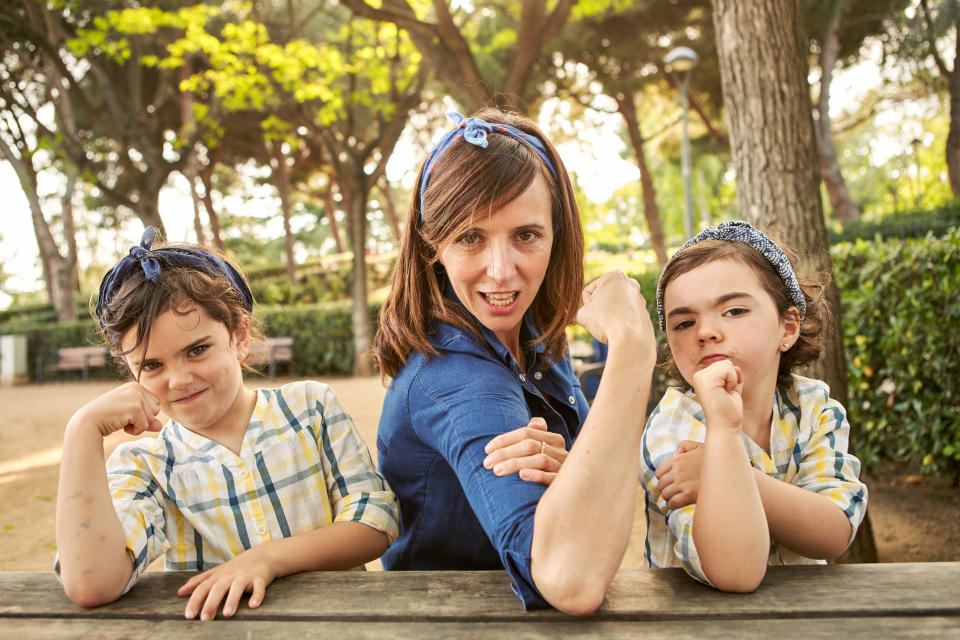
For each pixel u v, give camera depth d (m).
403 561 1.43
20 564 3.52
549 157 1.36
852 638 0.84
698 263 1.24
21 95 16.33
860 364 4.03
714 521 0.98
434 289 1.30
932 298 3.57
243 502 1.32
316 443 1.41
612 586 1.01
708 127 17.66
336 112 12.91
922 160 22.33
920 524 3.60
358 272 12.48
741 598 0.96
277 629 0.93
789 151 2.89
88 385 13.45
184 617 0.98
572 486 0.92
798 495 1.12
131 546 1.08
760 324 1.21
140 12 9.25
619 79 15.43
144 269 1.22
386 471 1.41
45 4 13.40
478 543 1.37
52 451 6.41
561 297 1.43
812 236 2.87
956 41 15.78
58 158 15.67
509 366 1.32
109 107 15.97
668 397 1.34
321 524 1.38
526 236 1.19
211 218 21.48
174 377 1.20
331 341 12.70
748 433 1.30
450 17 7.27
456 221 1.15
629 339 1.03
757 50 2.93
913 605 0.92
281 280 21.05
